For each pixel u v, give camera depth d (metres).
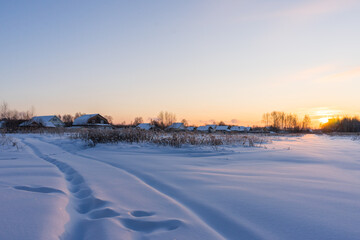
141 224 2.57
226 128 74.81
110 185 4.23
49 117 52.25
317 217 2.74
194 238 2.23
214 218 2.78
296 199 3.43
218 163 7.05
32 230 2.26
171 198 3.59
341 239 2.20
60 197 3.42
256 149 11.41
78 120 54.81
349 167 6.35
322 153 9.80
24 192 3.54
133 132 13.73
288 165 6.68
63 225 2.50
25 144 13.45
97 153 9.41
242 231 2.42
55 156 8.49
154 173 5.41
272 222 2.62
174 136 12.77
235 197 3.55
